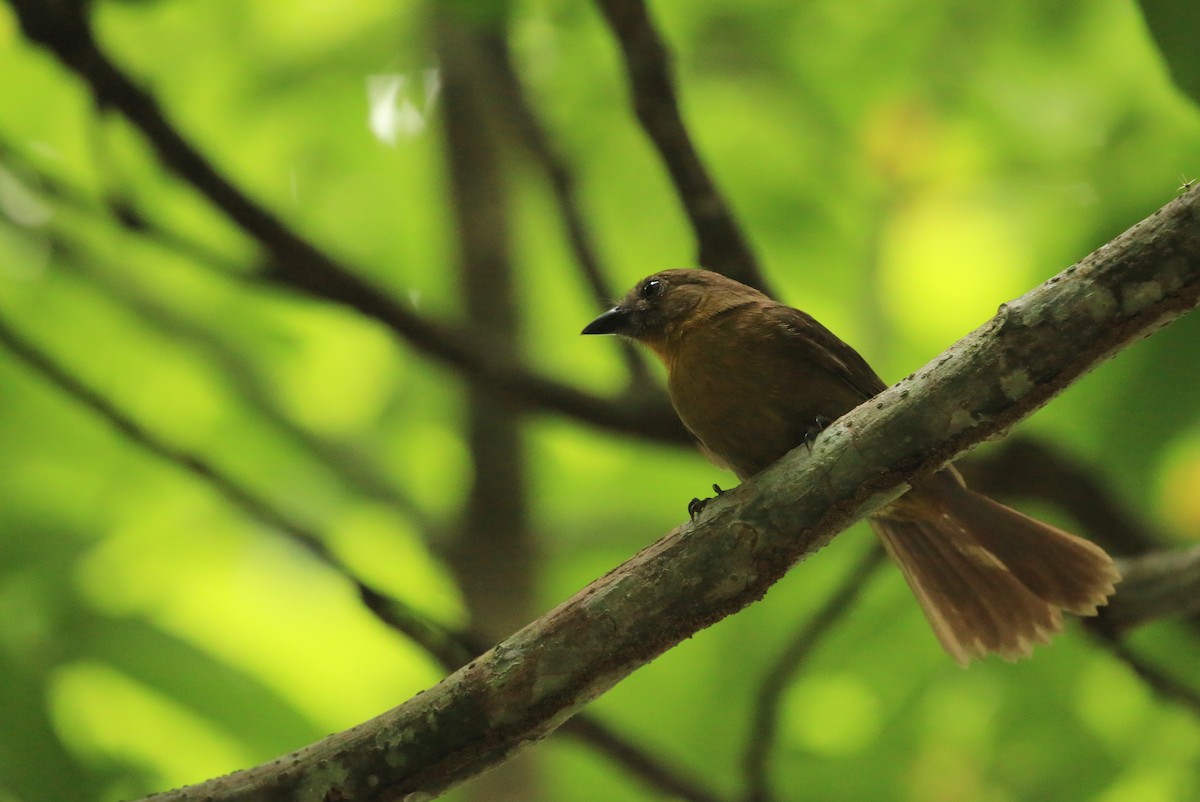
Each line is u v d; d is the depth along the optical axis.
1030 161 11.98
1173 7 7.09
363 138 12.48
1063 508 9.44
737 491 6.18
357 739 6.19
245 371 11.59
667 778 9.14
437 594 11.75
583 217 10.44
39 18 8.69
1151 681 8.82
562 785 11.38
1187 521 9.74
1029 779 10.44
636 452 12.59
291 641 12.05
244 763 9.92
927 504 8.11
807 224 12.53
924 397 5.95
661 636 6.11
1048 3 11.57
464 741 6.14
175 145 9.05
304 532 8.99
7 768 8.74
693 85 12.40
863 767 10.52
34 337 11.52
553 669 6.10
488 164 11.45
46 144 11.41
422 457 12.56
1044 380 5.83
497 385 9.62
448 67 11.47
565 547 12.05
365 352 12.57
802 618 11.16
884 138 12.29
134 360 11.62
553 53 12.17
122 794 9.11
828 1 12.00
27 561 9.98
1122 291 5.70
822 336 8.38
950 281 12.52
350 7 12.18
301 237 9.34
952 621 8.39
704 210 9.07
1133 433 9.77
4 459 10.91
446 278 12.38
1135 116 11.24
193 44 12.12
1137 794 10.34
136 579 11.23
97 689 9.88
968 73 11.97
